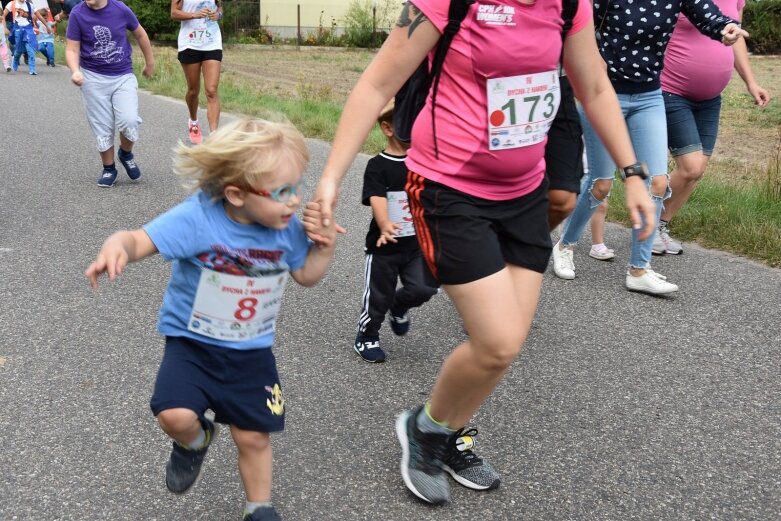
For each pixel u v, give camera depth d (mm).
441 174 2725
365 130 2674
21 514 2836
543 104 2725
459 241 2686
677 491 3076
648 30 4828
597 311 4934
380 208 3932
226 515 2871
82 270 5375
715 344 4465
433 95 2707
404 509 2926
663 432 3518
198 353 2568
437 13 2568
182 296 2562
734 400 3826
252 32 36125
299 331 4547
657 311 4945
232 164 2381
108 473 3102
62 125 11375
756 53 30656
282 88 17734
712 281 5484
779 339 4547
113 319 4586
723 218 6562
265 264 2549
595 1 4883
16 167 8523
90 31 7336
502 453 3322
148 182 8000
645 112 5012
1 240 5969
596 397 3828
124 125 7629
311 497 2979
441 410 2900
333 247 2654
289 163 2441
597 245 5961
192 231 2473
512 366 4141
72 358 4074
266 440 2705
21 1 18531
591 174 5254
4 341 4254
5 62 19391
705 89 5449
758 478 3178
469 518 2887
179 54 9148
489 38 2576
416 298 4117
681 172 5695
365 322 4141
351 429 3482
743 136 12680
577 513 2928
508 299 2684
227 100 13812
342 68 24219
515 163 2713
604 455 3322
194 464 2643
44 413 3531
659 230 5988
